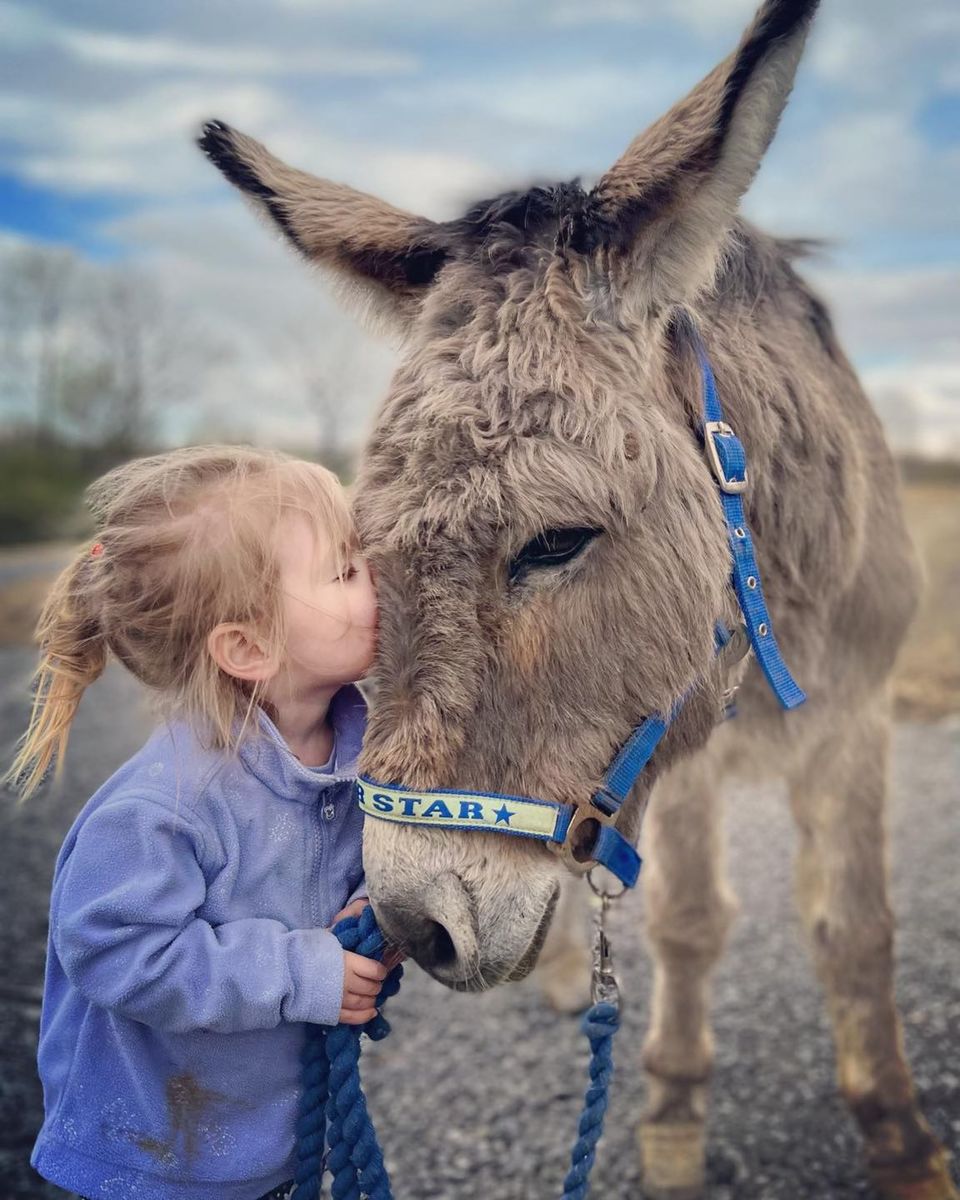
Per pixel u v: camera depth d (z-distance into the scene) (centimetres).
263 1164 146
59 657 152
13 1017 294
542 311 156
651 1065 238
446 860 145
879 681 239
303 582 141
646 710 160
